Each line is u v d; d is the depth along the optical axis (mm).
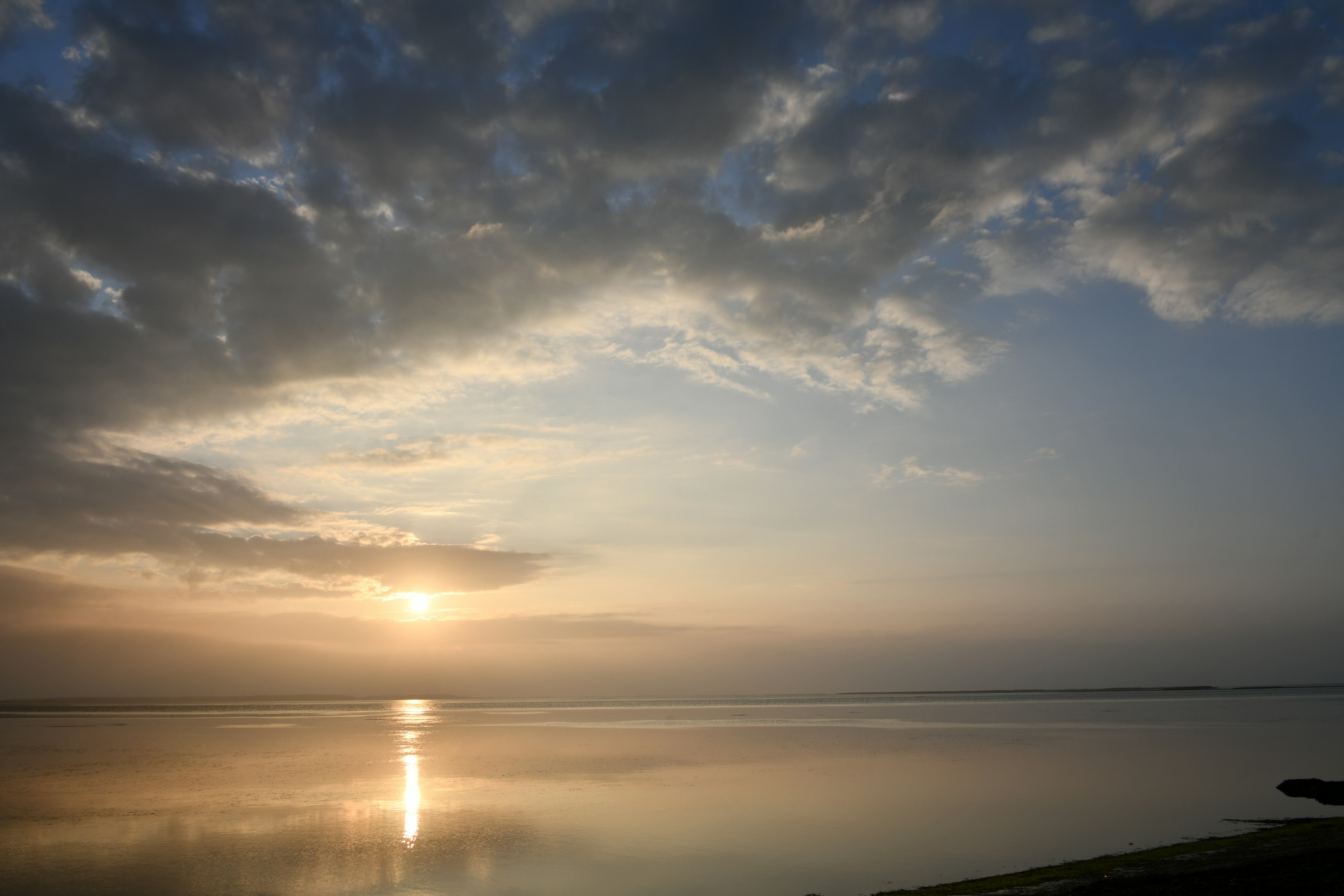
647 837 34219
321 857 30859
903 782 49938
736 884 27312
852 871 28797
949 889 24969
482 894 26312
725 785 49250
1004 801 42375
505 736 97125
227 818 38781
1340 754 63750
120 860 30375
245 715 180500
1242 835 32250
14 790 48375
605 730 110188
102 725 129250
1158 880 23891
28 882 27547
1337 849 26109
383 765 62312
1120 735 84625
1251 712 137375
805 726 114250
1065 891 23547
